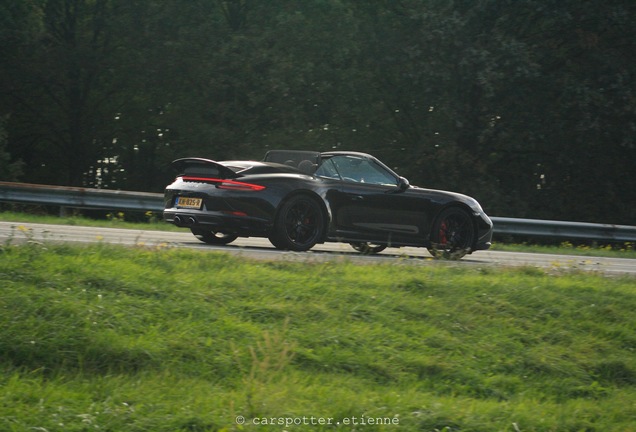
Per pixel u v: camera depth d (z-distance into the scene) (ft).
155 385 28.32
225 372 30.53
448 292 42.93
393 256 64.13
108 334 30.78
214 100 146.00
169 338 31.91
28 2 146.30
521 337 39.50
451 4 138.62
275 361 30.89
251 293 38.04
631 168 161.38
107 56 153.69
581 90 140.26
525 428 29.35
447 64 140.56
